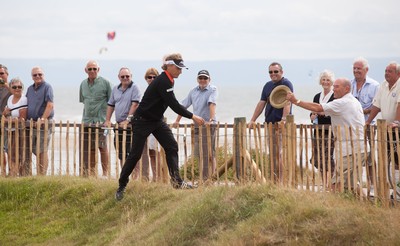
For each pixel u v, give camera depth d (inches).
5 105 716.7
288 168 562.6
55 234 585.9
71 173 682.2
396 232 424.2
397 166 513.0
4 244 581.6
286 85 614.5
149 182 609.0
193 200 538.9
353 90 613.3
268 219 469.7
